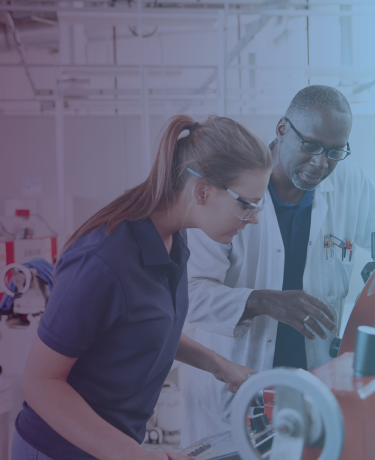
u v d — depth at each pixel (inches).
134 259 32.4
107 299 30.7
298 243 54.0
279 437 19.0
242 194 32.0
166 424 88.1
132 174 191.2
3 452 65.2
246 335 53.8
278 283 52.9
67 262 30.8
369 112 107.7
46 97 163.6
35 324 106.5
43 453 34.3
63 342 29.7
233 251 54.7
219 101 85.7
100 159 188.9
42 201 171.3
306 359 53.6
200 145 32.2
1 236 111.0
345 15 91.3
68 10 92.4
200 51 249.6
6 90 242.4
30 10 92.6
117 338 33.3
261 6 102.0
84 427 28.5
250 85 177.0
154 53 250.8
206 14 92.1
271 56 147.2
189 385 60.4
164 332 35.0
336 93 45.3
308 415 19.1
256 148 31.8
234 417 19.3
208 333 59.1
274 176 52.2
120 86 251.6
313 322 41.5
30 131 181.5
